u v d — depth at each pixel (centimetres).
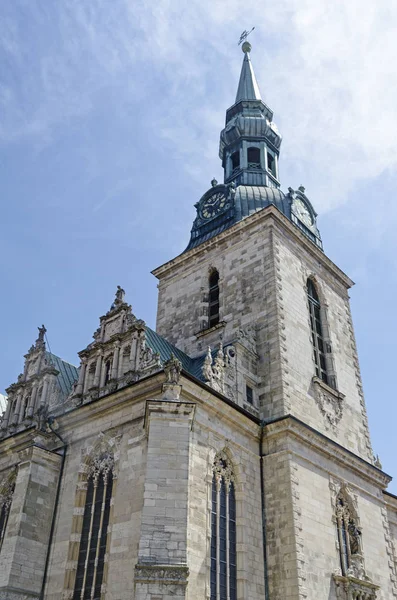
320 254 5859
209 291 5669
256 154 6881
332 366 5247
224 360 4375
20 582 3581
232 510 3794
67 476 4034
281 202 6072
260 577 3697
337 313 5794
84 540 3691
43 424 4378
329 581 3859
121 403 3988
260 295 5053
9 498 4272
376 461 5231
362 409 5384
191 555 3278
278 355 4588
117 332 4506
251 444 4150
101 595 3353
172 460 3384
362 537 4391
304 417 4506
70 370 5184
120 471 3712
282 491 3950
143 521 3178
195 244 6138
